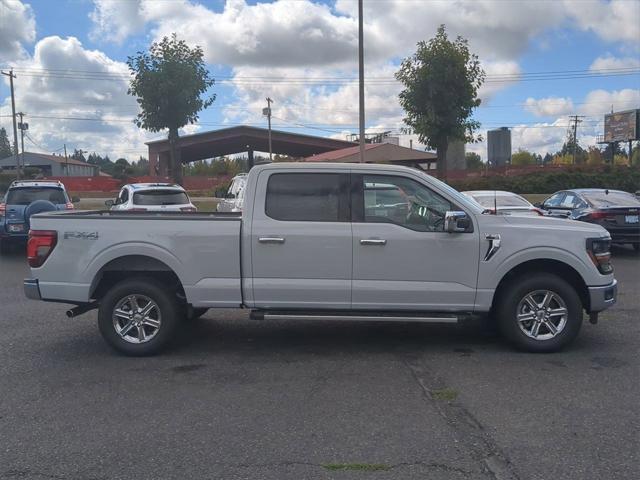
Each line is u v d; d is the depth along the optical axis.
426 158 53.53
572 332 6.25
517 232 6.17
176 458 4.02
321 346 6.74
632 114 62.84
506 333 6.34
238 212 7.17
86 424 4.59
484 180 46.44
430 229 6.18
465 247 6.13
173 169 21.52
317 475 3.77
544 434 4.35
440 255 6.13
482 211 6.39
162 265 6.34
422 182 6.25
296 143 61.78
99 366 6.06
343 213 6.21
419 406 4.91
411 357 6.29
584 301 6.41
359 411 4.81
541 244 6.15
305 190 6.26
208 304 6.26
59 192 15.01
